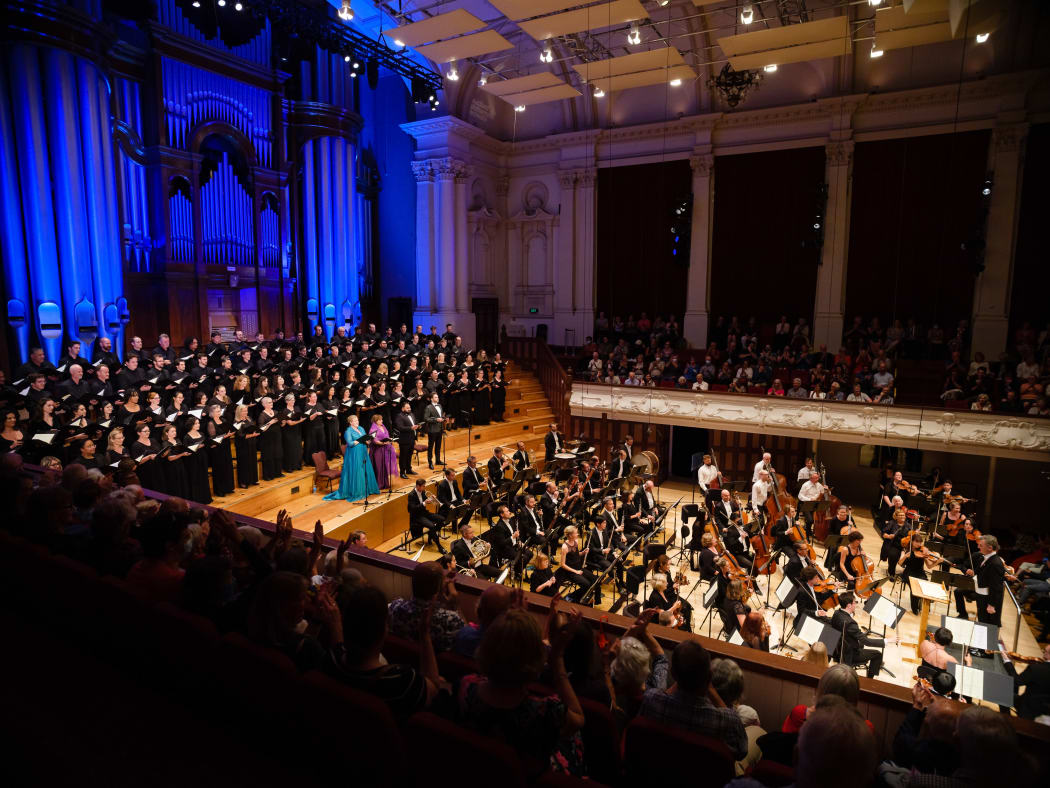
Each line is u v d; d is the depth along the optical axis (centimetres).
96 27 1309
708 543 1143
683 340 2156
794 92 1991
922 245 1866
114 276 1389
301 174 1964
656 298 2258
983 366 1630
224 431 1194
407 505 1372
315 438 1409
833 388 1672
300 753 303
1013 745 222
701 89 2091
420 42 1246
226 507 1152
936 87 1784
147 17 1470
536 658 253
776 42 1275
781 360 1888
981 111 1759
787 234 2039
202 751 312
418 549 1298
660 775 299
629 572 1060
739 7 1770
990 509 1755
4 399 1043
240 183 1794
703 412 1792
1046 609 1053
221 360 1455
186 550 468
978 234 1781
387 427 1551
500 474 1447
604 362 2073
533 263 2477
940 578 1150
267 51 1798
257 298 1862
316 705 286
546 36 1235
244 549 393
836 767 187
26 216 1270
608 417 1939
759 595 1157
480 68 2136
